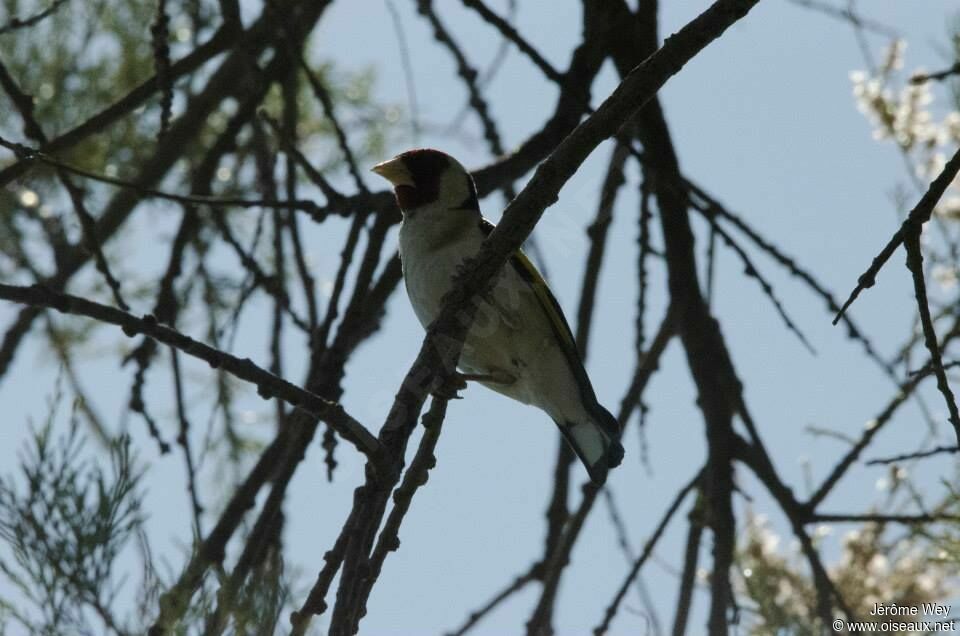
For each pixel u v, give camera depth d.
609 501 8.88
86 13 10.55
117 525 4.22
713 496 8.38
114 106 8.75
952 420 5.56
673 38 5.90
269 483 8.01
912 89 8.39
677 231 9.41
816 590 7.36
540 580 8.93
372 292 8.80
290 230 8.97
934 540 6.59
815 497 8.18
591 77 9.31
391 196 8.45
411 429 5.80
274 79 9.47
